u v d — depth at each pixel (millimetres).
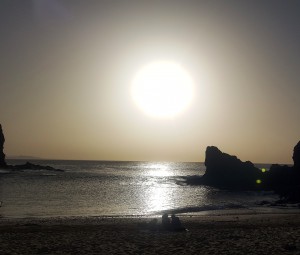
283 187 86062
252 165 105438
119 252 20266
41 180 111562
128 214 43188
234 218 38500
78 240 23984
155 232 27766
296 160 88438
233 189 94312
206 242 23188
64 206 51438
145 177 145250
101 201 58719
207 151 112000
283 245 22094
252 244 22406
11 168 159125
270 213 44844
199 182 109125
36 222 34531
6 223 33406
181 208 49625
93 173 171000
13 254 19484
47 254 19672
